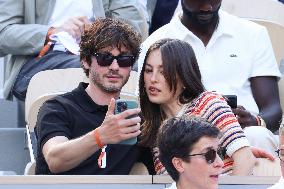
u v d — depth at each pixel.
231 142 16.67
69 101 17.27
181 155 13.77
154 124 17.16
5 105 25.50
